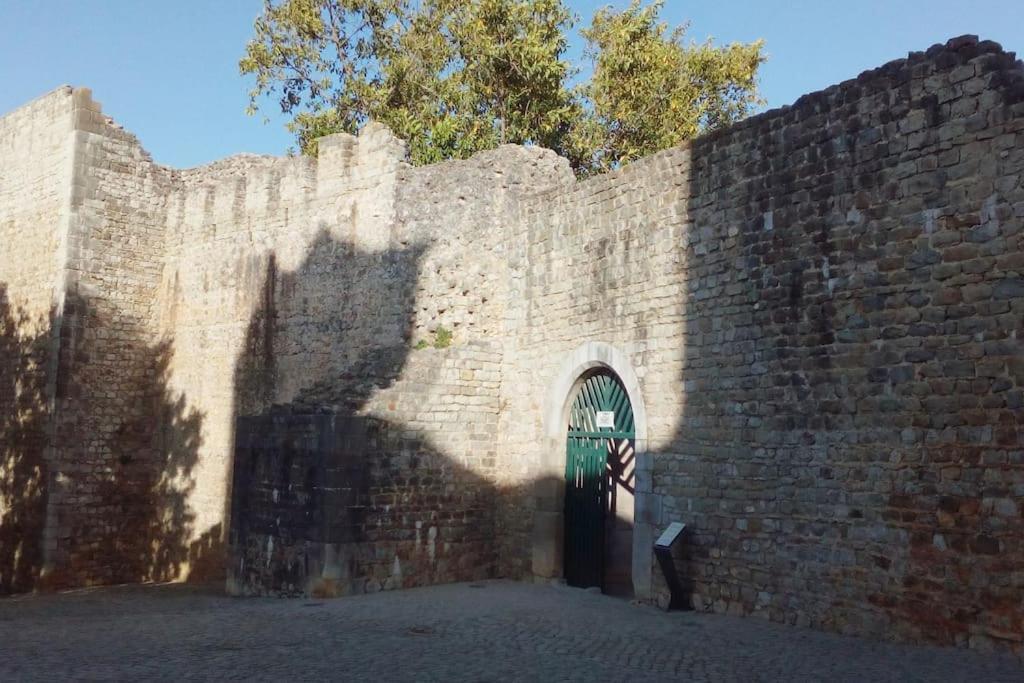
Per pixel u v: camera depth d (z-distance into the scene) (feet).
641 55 99.25
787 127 38.81
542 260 52.24
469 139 91.15
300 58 101.65
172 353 76.59
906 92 34.27
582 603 42.91
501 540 52.29
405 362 49.98
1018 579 29.35
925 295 33.01
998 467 30.27
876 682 26.81
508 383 53.31
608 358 46.96
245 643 33.47
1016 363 30.19
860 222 35.47
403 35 99.04
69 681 26.96
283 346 68.08
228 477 70.28
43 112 78.69
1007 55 31.48
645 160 46.01
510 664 29.91
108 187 75.87
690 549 40.98
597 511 47.85
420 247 59.82
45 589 69.62
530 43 89.20
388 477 48.06
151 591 62.69
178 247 77.71
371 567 46.75
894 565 32.94
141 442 76.07
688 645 32.86
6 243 80.64
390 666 29.48
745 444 39.17
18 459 74.59
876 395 34.24
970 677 26.91
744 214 40.40
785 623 36.50
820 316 36.63
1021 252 30.40
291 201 69.41
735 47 104.99
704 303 41.91
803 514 36.40
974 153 31.96
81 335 73.41
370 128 64.39
